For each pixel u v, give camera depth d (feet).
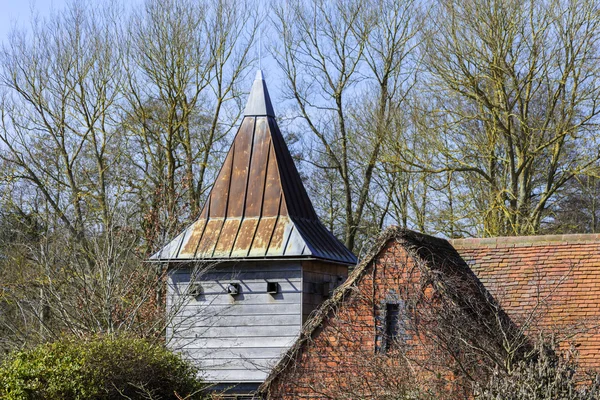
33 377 96.94
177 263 123.44
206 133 191.42
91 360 100.12
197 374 120.37
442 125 163.22
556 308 100.17
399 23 192.75
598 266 103.76
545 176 174.81
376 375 84.69
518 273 106.42
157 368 104.12
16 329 116.78
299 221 124.77
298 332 118.32
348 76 197.26
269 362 110.73
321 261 124.26
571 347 72.08
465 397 81.25
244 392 118.32
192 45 182.60
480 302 92.02
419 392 80.74
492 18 156.25
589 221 193.06
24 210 171.32
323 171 205.87
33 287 127.85
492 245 111.34
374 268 99.76
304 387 96.68
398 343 87.66
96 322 113.91
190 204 166.81
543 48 156.56
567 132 154.10
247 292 121.39
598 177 153.48
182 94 182.09
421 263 93.81
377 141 176.45
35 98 176.45
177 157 187.73
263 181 125.70
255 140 128.36
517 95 157.89
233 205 125.49
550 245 108.37
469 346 81.71
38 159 176.14
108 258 118.11
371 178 199.21
